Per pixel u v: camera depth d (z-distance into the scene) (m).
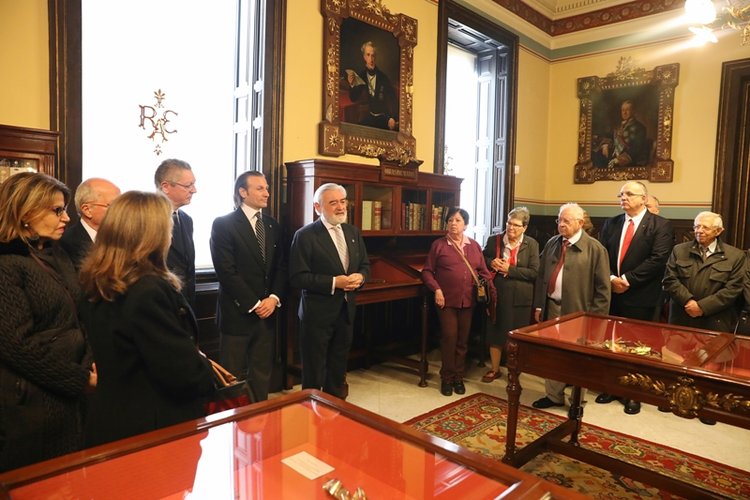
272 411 1.49
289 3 4.16
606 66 6.90
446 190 5.00
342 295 3.48
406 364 4.52
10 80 2.78
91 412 1.57
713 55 6.11
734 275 3.42
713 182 6.18
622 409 3.81
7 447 1.64
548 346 2.52
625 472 2.61
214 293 3.77
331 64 4.44
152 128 3.75
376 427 1.39
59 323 1.79
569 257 3.59
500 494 1.09
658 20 6.44
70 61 2.97
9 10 2.77
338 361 3.62
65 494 1.07
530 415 3.67
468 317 4.17
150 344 1.48
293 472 1.24
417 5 5.27
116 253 1.51
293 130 4.24
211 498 1.13
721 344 2.50
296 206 4.07
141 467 1.19
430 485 1.16
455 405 3.85
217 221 3.29
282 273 3.61
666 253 3.93
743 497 2.60
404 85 5.12
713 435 3.37
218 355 3.81
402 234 4.58
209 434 1.34
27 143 2.59
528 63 6.89
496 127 6.61
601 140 6.95
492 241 4.63
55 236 1.88
